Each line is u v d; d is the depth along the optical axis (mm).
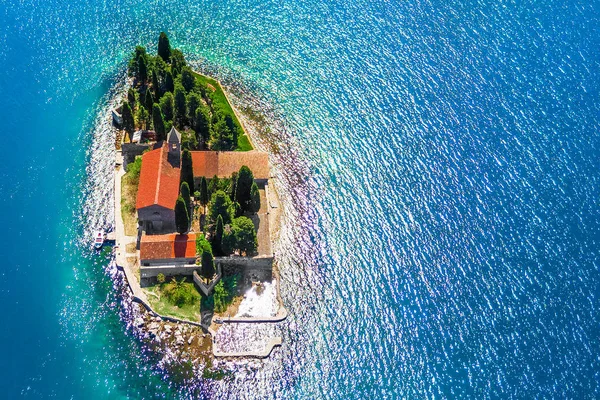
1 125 145625
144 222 120375
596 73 164875
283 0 189875
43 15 177750
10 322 109812
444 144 145750
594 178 138500
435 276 120188
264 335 110438
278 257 122938
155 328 110250
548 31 178375
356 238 126750
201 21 182000
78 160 139750
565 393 104000
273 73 165875
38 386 101625
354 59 169875
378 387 104125
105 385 102438
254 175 131375
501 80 162750
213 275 114562
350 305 115500
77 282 116812
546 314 114438
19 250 121250
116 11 182375
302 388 103688
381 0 190000
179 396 101625
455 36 176750
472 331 111812
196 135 142625
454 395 103188
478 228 128250
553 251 124375
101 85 159875
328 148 145500
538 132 148500
